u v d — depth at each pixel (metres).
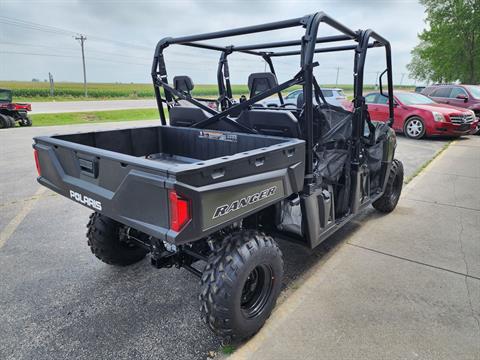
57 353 1.89
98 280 2.63
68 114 18.33
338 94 11.24
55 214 3.97
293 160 2.05
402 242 3.25
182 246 2.16
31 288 2.50
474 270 2.75
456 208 4.17
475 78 24.11
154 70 2.99
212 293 1.75
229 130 2.75
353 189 2.96
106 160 1.76
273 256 1.97
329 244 3.21
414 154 7.39
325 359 1.83
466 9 22.70
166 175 1.44
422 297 2.38
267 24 2.26
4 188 4.98
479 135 10.27
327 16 2.12
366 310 2.24
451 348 1.91
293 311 2.23
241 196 1.69
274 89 2.30
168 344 1.96
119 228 2.63
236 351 1.90
